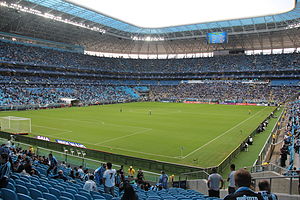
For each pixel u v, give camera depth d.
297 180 10.87
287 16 78.38
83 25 84.69
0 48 80.81
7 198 7.86
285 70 97.75
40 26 82.19
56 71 93.50
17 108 65.00
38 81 84.88
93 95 92.50
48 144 29.20
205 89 105.38
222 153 27.89
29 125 42.41
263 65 103.69
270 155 27.48
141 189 13.93
